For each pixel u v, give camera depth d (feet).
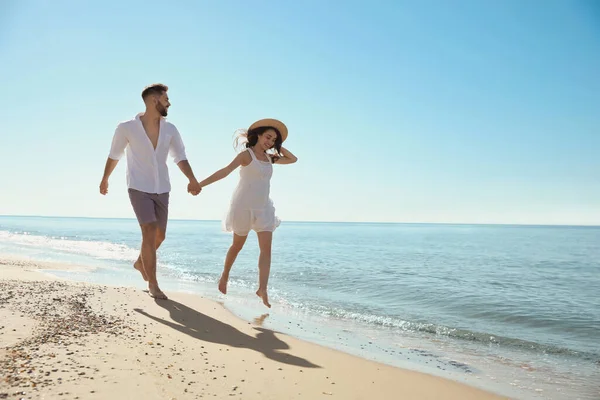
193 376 8.99
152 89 16.60
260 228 15.80
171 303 17.04
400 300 26.27
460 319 21.57
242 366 10.16
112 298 16.48
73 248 57.31
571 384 12.10
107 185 17.08
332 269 41.60
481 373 12.67
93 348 9.96
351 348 14.19
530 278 41.16
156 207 17.31
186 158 17.44
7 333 10.50
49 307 13.93
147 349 10.53
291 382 9.41
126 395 7.43
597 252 87.71
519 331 19.49
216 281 29.43
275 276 34.24
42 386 7.39
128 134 16.46
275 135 15.99
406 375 11.26
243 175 15.81
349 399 8.84
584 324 21.22
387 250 80.59
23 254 44.93
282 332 15.40
